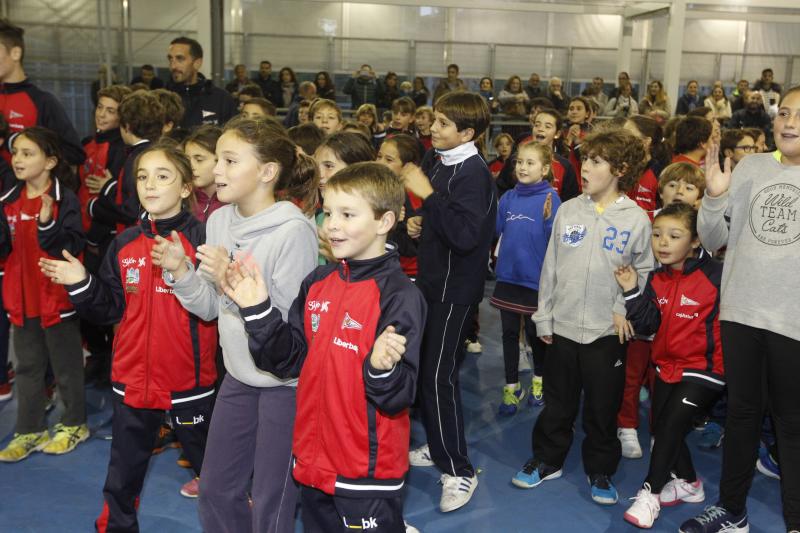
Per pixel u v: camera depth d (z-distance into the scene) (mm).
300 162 2236
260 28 12648
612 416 2898
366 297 1814
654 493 2771
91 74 5324
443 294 2762
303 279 2035
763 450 3271
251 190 2070
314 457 1862
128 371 2348
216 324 2451
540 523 2789
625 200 2836
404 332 1763
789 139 2281
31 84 3869
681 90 13305
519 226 3752
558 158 4754
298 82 12242
